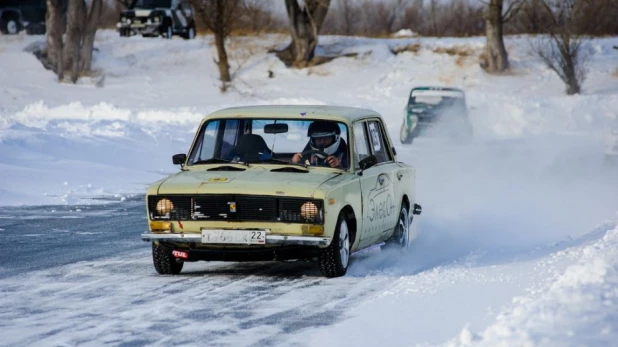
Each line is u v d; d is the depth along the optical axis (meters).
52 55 154.25
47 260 33.38
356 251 31.06
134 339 21.16
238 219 28.17
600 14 182.00
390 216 33.66
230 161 31.02
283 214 28.08
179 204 28.64
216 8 147.50
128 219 45.44
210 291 27.09
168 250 29.39
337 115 31.38
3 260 33.34
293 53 164.62
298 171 30.38
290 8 163.38
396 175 34.47
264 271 30.80
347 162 30.73
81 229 42.00
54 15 153.50
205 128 31.88
